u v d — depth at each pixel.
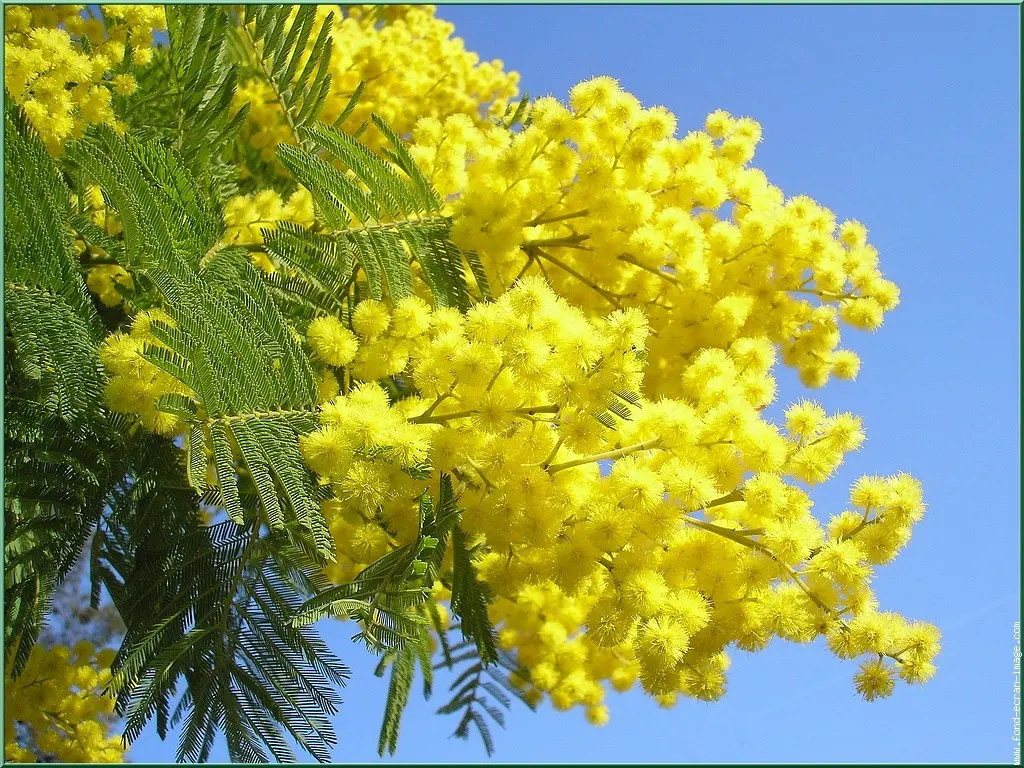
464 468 3.32
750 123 5.15
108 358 2.85
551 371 3.07
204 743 3.09
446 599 5.30
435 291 4.09
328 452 2.87
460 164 4.53
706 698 3.39
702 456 3.37
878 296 5.11
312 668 3.22
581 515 3.24
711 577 3.33
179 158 4.06
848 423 3.49
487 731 4.94
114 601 3.32
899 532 3.39
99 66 4.06
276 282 3.86
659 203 4.91
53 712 4.97
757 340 4.20
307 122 4.82
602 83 4.32
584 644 5.52
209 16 4.19
